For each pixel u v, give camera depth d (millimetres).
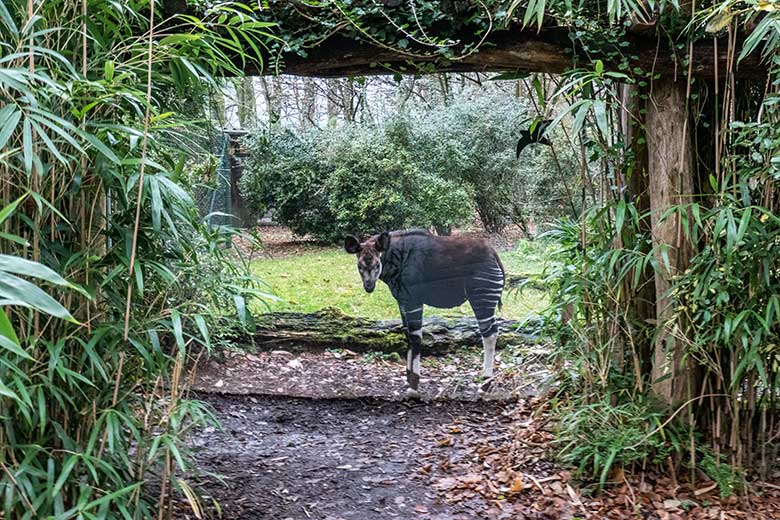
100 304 1840
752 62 2564
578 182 3436
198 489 2396
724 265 2328
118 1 1792
